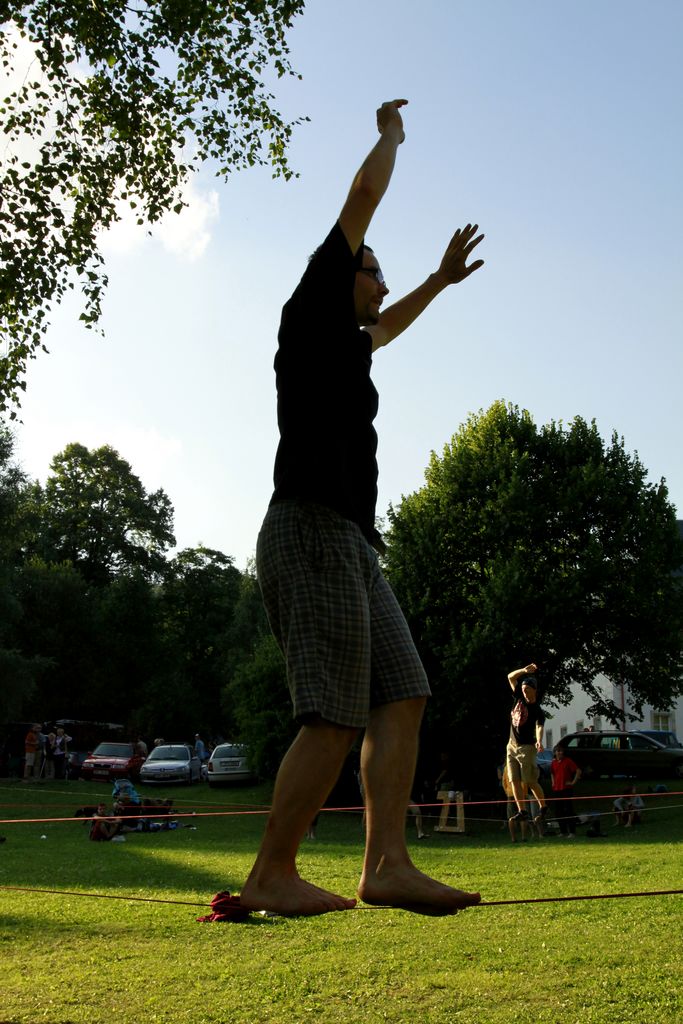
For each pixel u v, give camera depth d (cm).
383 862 218
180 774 3462
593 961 605
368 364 240
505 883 977
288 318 240
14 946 696
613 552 2861
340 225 236
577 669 2920
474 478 2891
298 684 219
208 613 6125
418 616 2792
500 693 2634
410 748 229
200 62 1265
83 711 4859
